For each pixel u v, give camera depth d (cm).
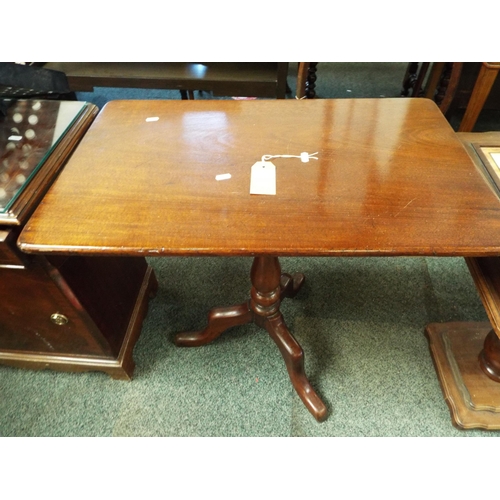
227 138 84
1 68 99
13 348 109
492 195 67
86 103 98
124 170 75
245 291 138
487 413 100
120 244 60
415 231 61
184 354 121
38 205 71
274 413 107
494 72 136
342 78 256
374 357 117
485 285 80
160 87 171
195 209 66
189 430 105
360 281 139
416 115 90
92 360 108
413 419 104
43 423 107
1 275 81
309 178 72
